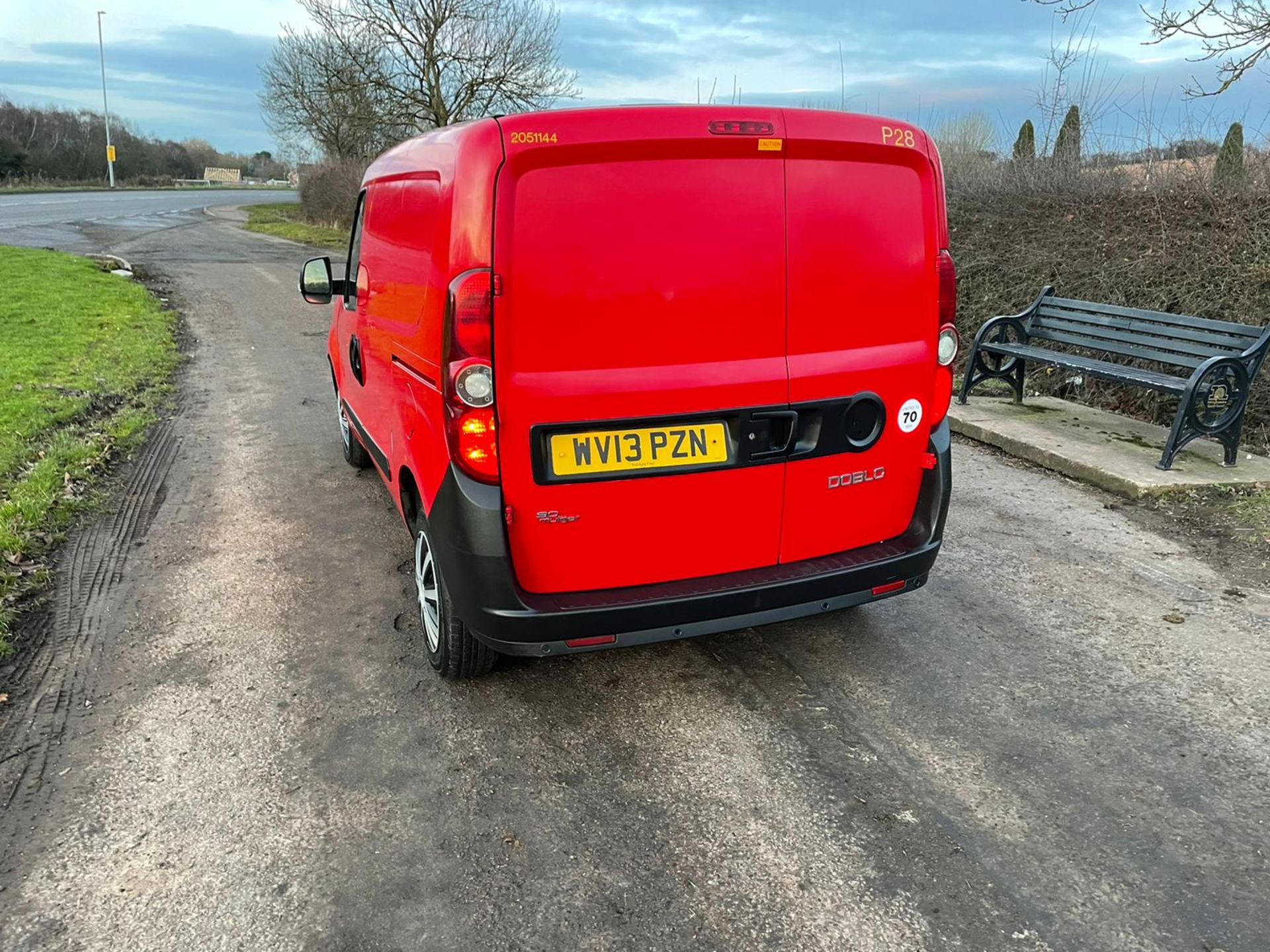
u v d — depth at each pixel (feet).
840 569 9.85
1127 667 11.07
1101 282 23.94
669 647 11.75
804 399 9.38
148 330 35.65
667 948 6.94
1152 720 9.95
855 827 8.29
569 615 8.78
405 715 10.18
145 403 24.84
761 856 7.92
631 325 8.55
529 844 8.10
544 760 9.35
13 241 69.62
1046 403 23.30
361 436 15.60
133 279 51.65
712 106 8.38
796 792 8.80
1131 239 24.00
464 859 7.91
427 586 11.00
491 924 7.18
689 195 8.50
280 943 7.00
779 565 9.91
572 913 7.29
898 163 9.46
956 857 7.89
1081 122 30.78
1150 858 7.84
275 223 100.12
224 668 11.19
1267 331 17.03
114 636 11.98
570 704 10.41
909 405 10.14
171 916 7.26
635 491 8.91
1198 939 6.97
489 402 8.32
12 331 33.17
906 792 8.79
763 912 7.29
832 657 11.44
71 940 7.00
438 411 8.92
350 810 8.56
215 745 9.57
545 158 8.04
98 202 132.46
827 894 7.47
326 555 14.70
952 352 10.32
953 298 10.17
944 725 9.93
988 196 29.60
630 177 8.28
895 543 10.57
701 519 9.31
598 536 8.98
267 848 8.05
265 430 22.48
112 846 8.05
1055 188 27.73
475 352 8.20
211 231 88.33
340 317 17.75
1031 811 8.47
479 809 8.59
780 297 9.06
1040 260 26.05
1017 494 17.33
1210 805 8.52
